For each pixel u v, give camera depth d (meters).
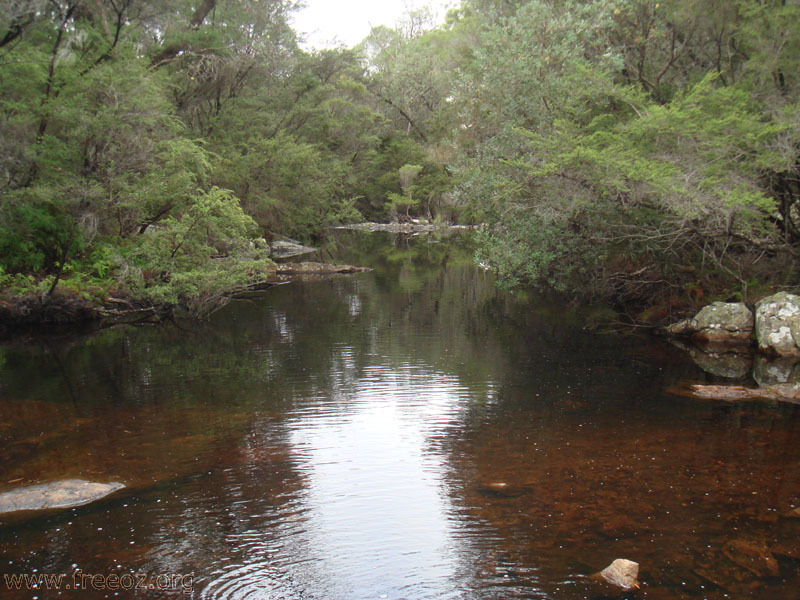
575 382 9.39
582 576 4.18
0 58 14.71
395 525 4.98
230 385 9.39
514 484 5.68
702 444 6.63
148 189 16.31
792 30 11.88
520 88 14.54
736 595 3.92
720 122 10.37
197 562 4.46
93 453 6.59
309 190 31.06
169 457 6.48
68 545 4.66
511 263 14.90
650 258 14.73
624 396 8.60
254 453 6.61
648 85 15.30
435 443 6.86
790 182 12.26
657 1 14.27
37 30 16.20
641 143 11.54
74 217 15.23
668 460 6.18
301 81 35.91
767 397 8.44
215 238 17.62
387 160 50.81
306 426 7.50
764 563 4.27
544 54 14.32
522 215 14.40
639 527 4.81
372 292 19.25
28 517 5.11
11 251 15.23
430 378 9.70
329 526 4.98
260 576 4.28
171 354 11.60
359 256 30.31
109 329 14.08
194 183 18.09
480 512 5.14
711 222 11.41
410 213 53.47
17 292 14.32
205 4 26.05
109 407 8.31
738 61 14.32
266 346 12.20
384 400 8.55
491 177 14.29
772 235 12.30
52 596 4.03
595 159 11.06
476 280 21.98
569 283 16.47
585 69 12.59
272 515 5.17
